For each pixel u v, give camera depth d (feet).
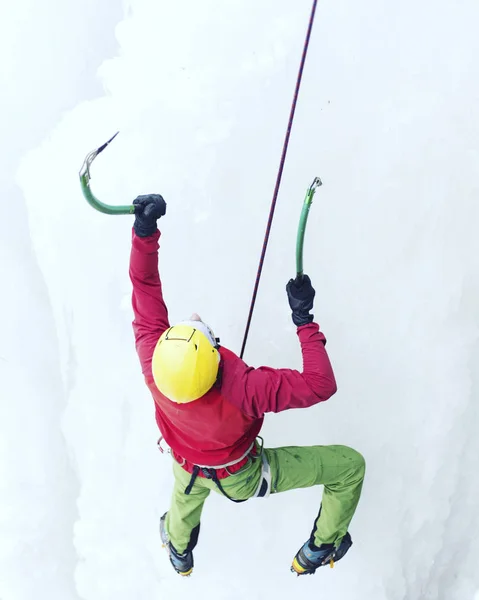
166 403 10.02
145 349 10.10
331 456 11.84
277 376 9.69
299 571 13.03
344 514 12.30
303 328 9.97
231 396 9.71
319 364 9.68
